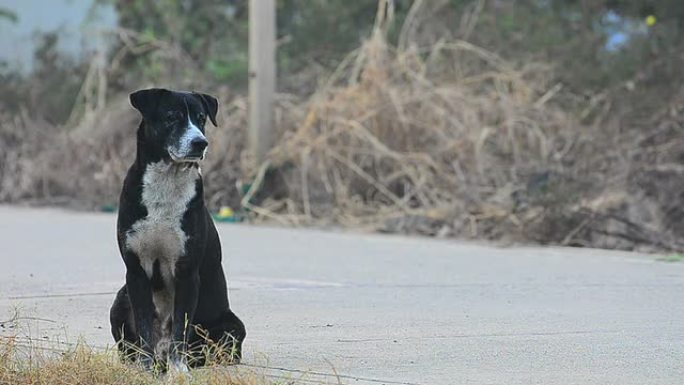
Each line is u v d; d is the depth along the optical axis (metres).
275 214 19.30
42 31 28.28
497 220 17.27
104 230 17.66
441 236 17.44
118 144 21.97
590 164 18.06
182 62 24.08
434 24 22.67
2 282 12.45
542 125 19.31
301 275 13.21
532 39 22.33
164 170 8.02
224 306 8.41
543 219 16.77
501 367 8.39
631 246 16.30
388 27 22.61
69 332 9.52
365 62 21.20
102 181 21.67
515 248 16.14
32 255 14.74
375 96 19.45
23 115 24.30
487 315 10.61
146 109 8.15
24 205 22.36
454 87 19.89
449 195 18.30
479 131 18.97
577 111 20.64
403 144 19.25
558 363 8.53
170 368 7.84
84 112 24.50
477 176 18.30
